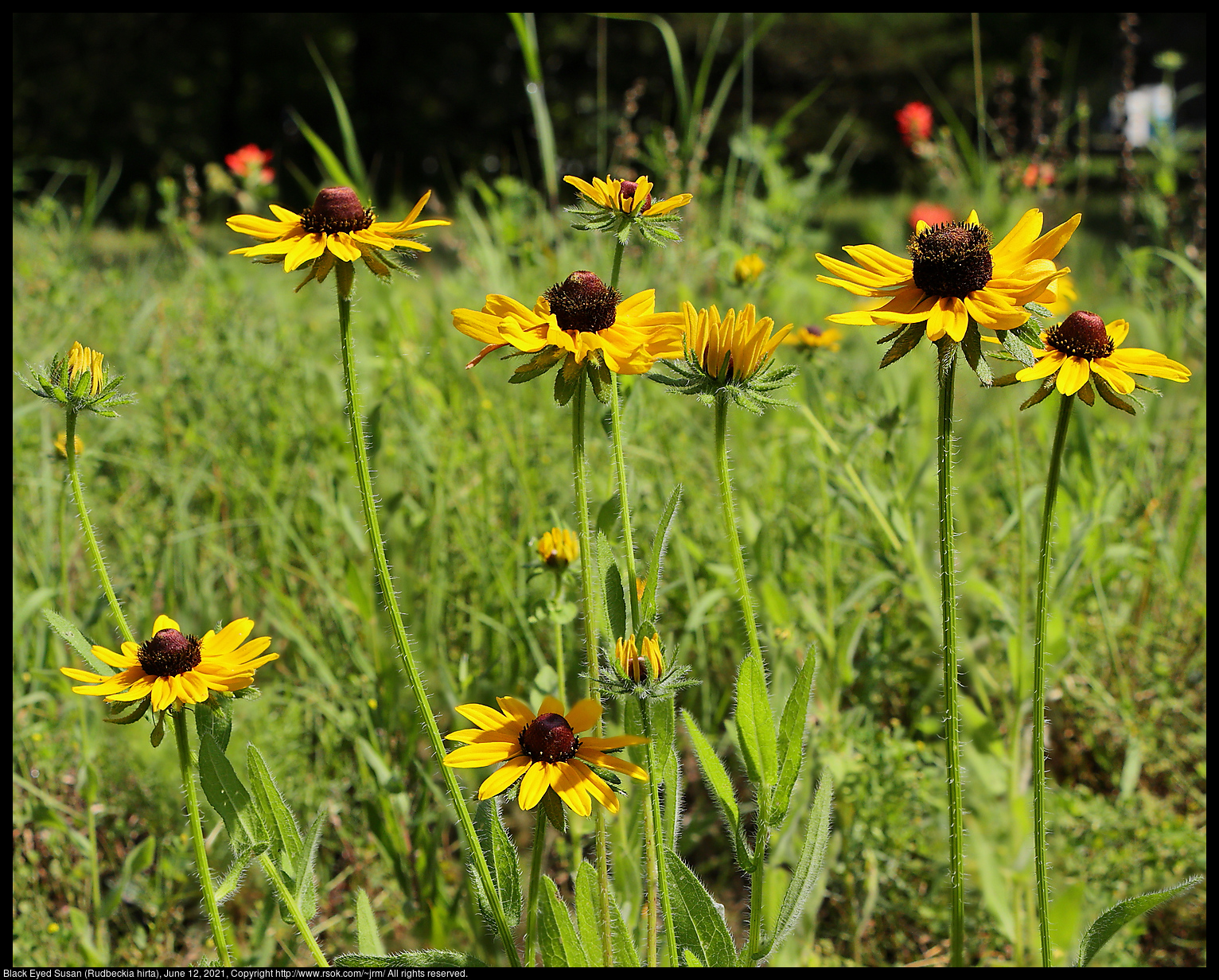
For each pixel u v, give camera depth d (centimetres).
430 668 319
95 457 383
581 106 1461
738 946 264
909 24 2406
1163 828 285
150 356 475
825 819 184
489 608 340
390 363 432
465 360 461
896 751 288
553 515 248
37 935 262
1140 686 345
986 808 294
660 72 2298
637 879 229
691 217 517
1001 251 171
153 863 297
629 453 336
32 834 290
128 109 2706
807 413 314
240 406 451
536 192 515
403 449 423
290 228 185
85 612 351
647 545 343
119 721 176
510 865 180
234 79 2888
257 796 183
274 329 512
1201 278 384
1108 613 327
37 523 376
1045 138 533
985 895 274
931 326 157
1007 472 398
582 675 175
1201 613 352
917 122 601
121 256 694
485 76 2700
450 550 379
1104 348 178
